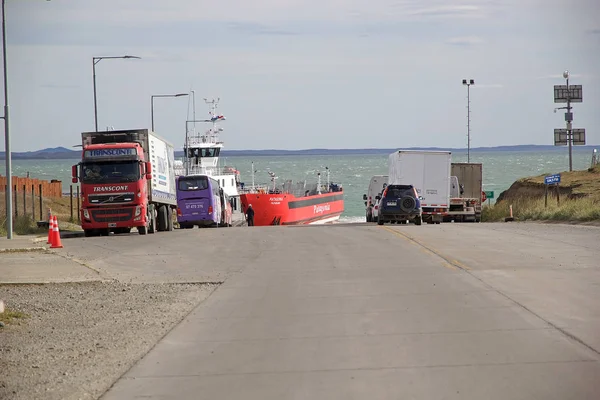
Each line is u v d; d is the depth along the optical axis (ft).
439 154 333.83
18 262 167.32
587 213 265.95
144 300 114.42
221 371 70.28
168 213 309.63
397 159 334.65
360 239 207.92
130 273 147.54
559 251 162.40
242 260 164.35
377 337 81.76
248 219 415.44
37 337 89.20
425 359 71.36
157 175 290.56
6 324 96.63
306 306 102.63
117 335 88.89
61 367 74.08
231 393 62.90
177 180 355.56
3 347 83.66
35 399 63.41
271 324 91.30
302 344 79.82
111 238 248.11
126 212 261.03
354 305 101.91
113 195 260.62
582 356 70.59
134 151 262.67
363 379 65.21
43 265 161.17
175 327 92.02
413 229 246.27
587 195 320.50
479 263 142.82
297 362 72.28
